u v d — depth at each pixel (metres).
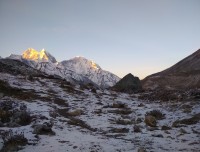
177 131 21.45
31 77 52.12
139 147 16.41
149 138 19.20
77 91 48.41
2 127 19.97
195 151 15.54
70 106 34.19
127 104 40.81
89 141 17.58
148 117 24.86
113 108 35.22
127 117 28.84
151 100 47.16
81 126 23.09
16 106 27.08
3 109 24.59
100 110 33.19
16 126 20.45
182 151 15.59
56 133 19.14
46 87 46.38
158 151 15.57
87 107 35.00
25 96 34.00
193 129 21.91
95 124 24.75
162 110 33.84
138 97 52.44
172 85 88.12
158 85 90.81
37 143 16.45
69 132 19.91
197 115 26.91
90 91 52.03
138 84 68.69
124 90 65.06
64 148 15.67
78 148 15.76
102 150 15.50
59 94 42.12
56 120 23.56
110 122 25.86
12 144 15.64
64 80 59.81
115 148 16.05
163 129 22.42
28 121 21.88
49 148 15.57
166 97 45.72
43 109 27.52
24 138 16.39
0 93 31.83
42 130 18.77
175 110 33.06
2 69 59.12
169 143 17.66
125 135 20.36
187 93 44.94
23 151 14.91
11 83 42.88
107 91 58.06
